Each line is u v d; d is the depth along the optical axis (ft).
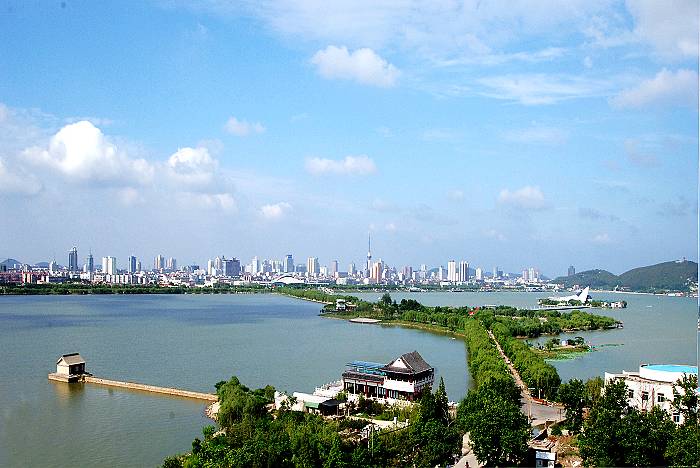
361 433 460.96
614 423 365.61
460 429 437.17
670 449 341.41
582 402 482.69
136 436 499.10
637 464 355.15
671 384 469.98
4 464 432.25
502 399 452.35
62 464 433.48
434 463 394.11
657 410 399.85
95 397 639.35
